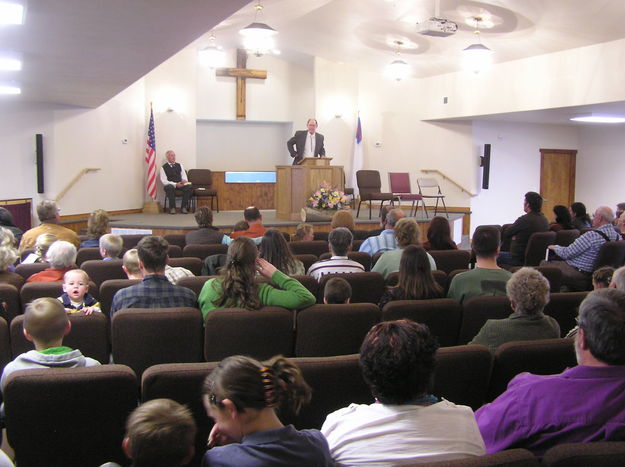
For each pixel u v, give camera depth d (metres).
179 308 2.79
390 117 13.09
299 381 1.44
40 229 5.57
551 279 4.39
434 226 5.32
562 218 7.34
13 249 4.01
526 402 1.69
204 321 2.90
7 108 9.68
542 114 10.92
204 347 2.82
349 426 1.53
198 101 12.87
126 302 3.01
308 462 1.38
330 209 9.48
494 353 2.35
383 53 11.69
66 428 1.94
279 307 2.83
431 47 10.74
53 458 1.97
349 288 3.17
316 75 12.77
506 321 2.51
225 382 1.35
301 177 9.60
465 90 11.55
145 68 6.75
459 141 12.70
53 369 1.92
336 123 12.98
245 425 1.38
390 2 9.20
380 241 5.18
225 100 13.09
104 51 5.80
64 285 3.19
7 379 1.88
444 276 3.93
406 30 10.16
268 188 13.33
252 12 9.39
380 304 3.29
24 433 1.92
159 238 3.09
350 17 10.27
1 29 4.85
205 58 10.37
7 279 3.75
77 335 2.79
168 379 1.96
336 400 2.12
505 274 3.46
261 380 1.36
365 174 11.28
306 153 10.82
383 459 1.47
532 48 9.58
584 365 1.69
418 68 12.16
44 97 9.29
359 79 13.05
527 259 6.14
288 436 1.39
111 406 1.95
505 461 1.30
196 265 4.60
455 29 7.68
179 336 2.77
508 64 10.44
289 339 2.86
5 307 3.32
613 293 1.77
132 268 3.65
